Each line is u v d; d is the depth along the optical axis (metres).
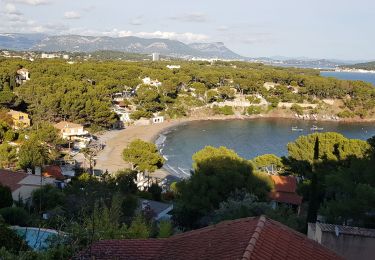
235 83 182.75
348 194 30.95
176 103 160.88
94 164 86.25
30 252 13.43
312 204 31.11
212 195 35.59
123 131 127.19
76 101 114.44
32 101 116.62
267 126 148.00
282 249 10.13
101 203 30.98
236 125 148.38
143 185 66.06
